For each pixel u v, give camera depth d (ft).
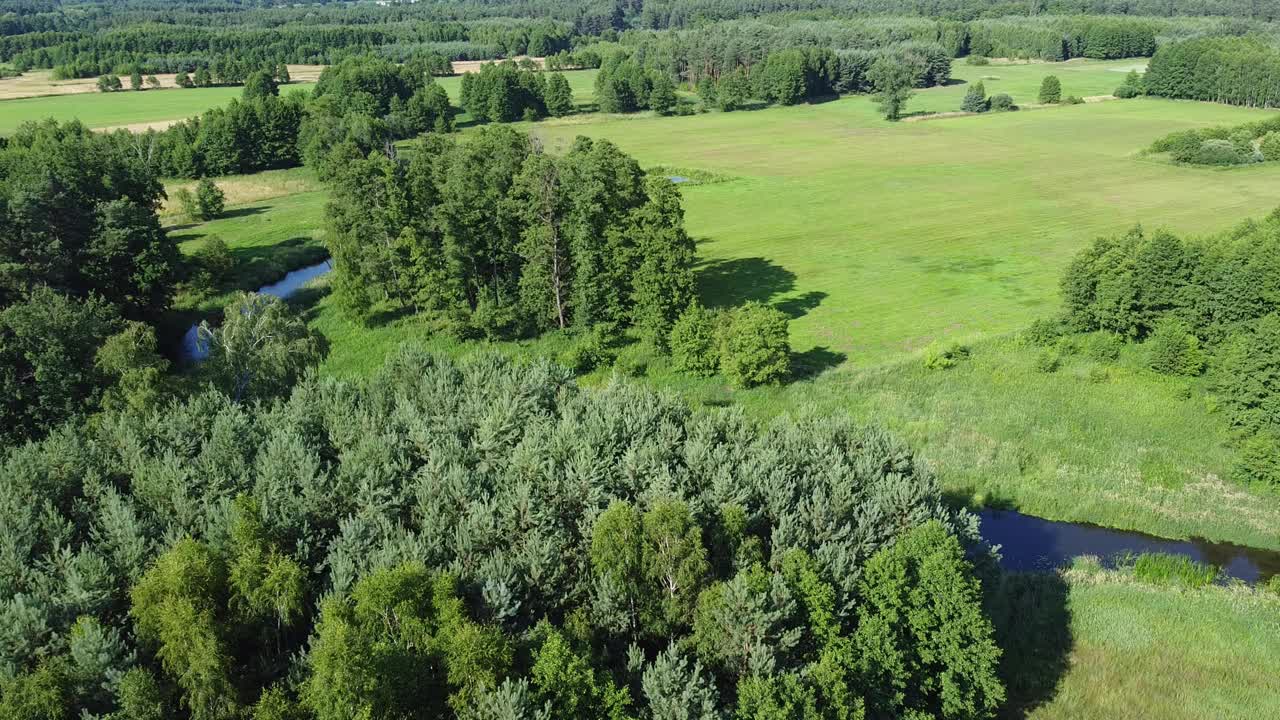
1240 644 127.44
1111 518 162.30
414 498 135.23
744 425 152.87
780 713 94.53
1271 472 163.73
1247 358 172.45
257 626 110.42
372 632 101.04
